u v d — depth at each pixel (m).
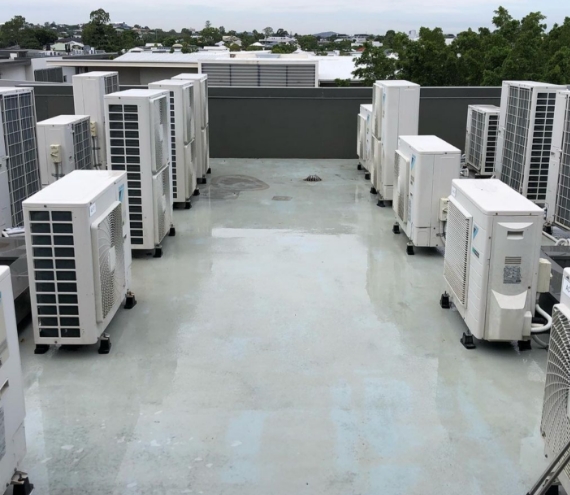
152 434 3.13
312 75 13.40
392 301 4.90
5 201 5.67
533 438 3.12
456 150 5.63
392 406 3.41
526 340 4.02
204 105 9.08
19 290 4.28
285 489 2.73
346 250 6.18
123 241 4.45
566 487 2.47
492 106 9.54
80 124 6.88
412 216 5.95
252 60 13.40
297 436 3.12
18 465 2.67
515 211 3.76
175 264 5.72
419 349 4.10
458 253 4.32
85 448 3.02
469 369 3.84
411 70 22.95
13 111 5.82
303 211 7.66
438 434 3.15
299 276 5.44
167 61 20.03
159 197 5.85
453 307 4.79
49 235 3.71
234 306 4.77
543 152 7.02
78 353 4.01
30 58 24.83
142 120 5.43
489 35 27.66
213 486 2.75
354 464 2.90
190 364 3.87
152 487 2.74
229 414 3.31
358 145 10.38
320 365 3.87
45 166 6.36
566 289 2.55
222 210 7.68
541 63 22.50
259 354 4.00
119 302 4.38
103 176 4.39
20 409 2.64
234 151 11.27
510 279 3.87
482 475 2.83
